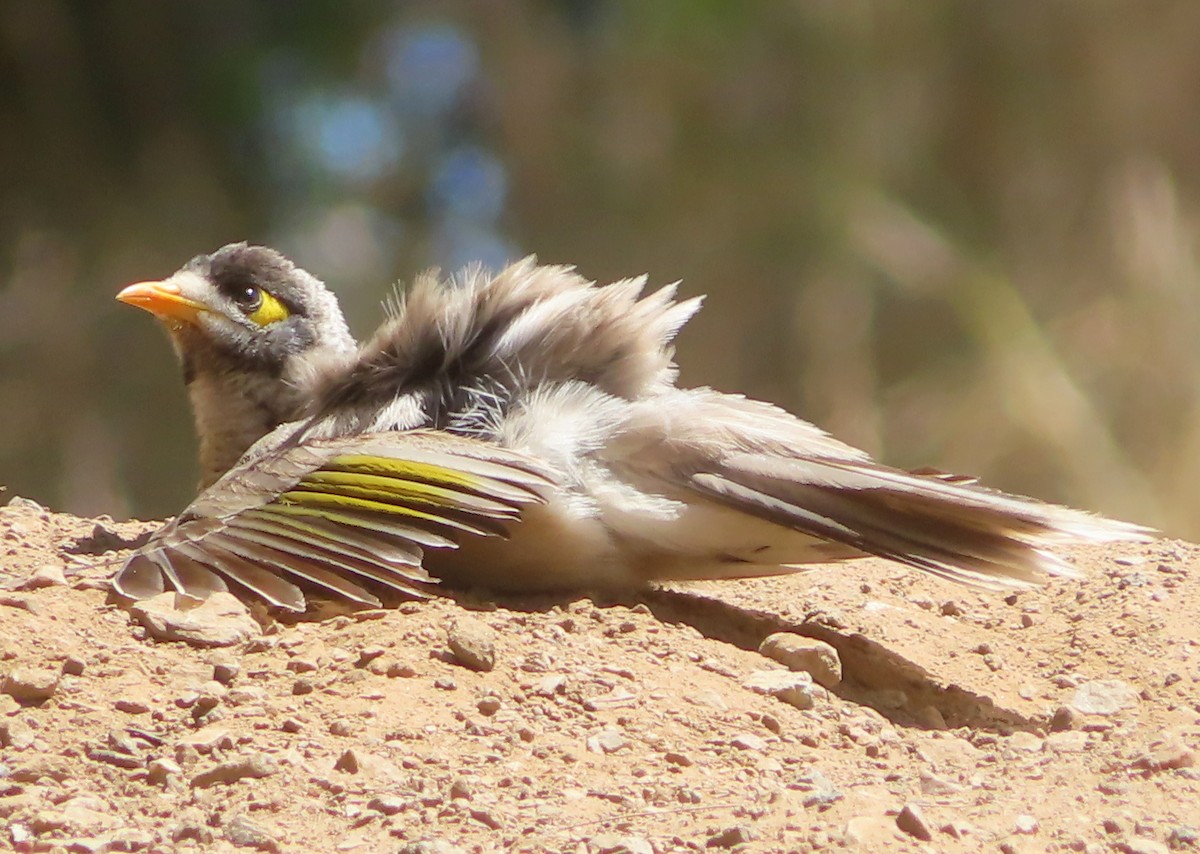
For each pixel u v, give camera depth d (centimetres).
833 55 2859
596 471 912
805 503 892
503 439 926
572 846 696
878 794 768
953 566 892
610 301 952
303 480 904
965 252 2756
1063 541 890
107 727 781
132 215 2819
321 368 1022
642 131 2939
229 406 1105
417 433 922
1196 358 2533
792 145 2862
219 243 2850
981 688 933
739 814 736
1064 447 2519
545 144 2970
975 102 2811
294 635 870
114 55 2842
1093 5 2761
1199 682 931
